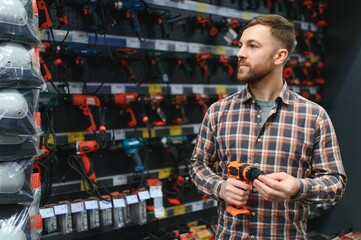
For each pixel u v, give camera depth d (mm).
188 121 2932
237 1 3143
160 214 2549
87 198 2309
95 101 2330
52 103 2164
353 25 3469
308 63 3592
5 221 1374
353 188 3400
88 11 2344
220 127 1612
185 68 2824
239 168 1423
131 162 2662
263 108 1556
